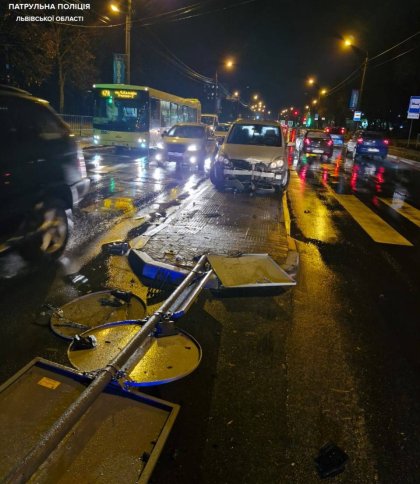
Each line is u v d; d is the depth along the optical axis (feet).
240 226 24.53
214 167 37.52
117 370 9.12
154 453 7.36
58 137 17.19
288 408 9.38
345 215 31.12
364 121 176.55
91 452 7.43
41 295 14.28
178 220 25.23
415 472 7.90
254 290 15.64
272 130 38.93
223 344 11.81
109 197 32.24
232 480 7.48
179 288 13.55
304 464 7.90
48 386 8.92
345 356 11.68
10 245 15.08
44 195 16.26
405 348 12.37
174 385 9.86
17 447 7.36
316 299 15.33
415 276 18.71
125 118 63.00
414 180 55.72
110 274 16.48
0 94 14.47
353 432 8.80
